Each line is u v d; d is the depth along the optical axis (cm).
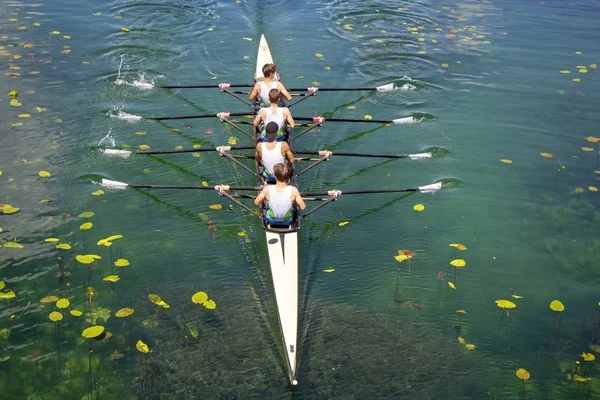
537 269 956
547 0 2377
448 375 753
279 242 940
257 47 1825
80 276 904
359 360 772
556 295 900
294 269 896
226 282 909
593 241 1023
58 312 805
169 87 1527
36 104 1402
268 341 798
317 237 1032
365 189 1172
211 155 1267
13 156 1193
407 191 1162
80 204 1077
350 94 1559
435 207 1120
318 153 1162
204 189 1152
